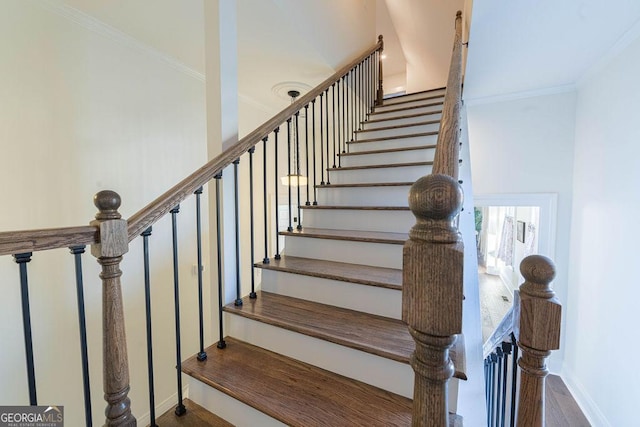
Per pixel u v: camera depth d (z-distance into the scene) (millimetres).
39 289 1854
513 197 3059
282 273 1719
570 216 2848
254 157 3791
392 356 1121
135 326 2402
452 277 441
